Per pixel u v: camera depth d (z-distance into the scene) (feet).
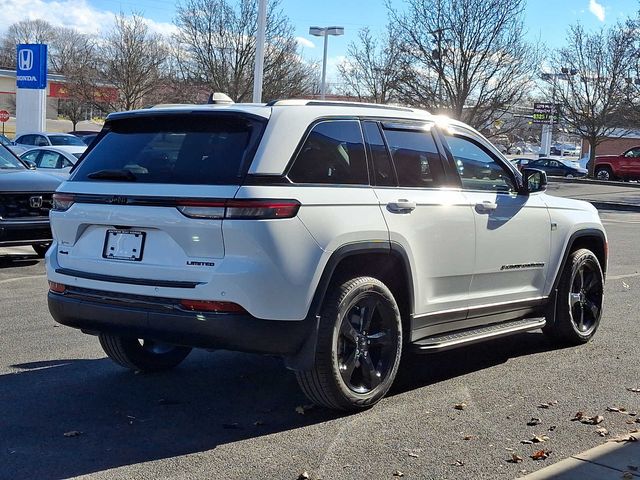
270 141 15.26
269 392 18.31
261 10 73.46
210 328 14.58
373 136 17.38
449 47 100.32
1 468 13.69
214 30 121.90
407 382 19.39
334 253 15.61
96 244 16.20
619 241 54.60
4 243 34.81
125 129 17.22
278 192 14.93
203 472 13.62
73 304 16.33
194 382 19.03
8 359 20.68
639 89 115.96
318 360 15.61
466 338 18.97
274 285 14.73
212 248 14.67
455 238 18.61
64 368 19.99
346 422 16.28
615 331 25.38
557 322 22.84
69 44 275.18
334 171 16.21
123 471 13.64
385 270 17.22
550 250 22.00
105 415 16.56
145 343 19.65
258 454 14.48
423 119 18.86
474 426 16.15
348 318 16.20
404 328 17.79
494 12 99.55
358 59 119.03
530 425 16.29
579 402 17.90
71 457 14.24
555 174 141.38
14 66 303.27
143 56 142.72
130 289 15.38
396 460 14.25
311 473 13.62
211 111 15.78
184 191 14.92
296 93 125.80
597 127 130.62
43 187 35.81
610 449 14.71
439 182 18.65
